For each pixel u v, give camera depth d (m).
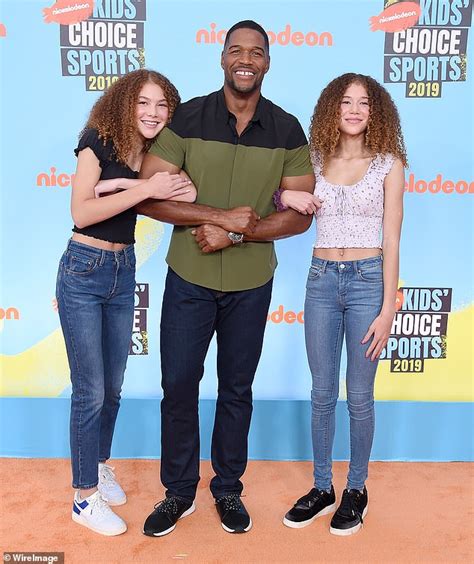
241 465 2.19
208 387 2.79
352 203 1.99
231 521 2.13
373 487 2.48
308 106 2.59
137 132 1.96
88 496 2.13
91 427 2.09
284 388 2.79
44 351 2.76
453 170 2.63
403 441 2.74
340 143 2.02
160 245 2.71
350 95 1.95
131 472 2.60
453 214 2.67
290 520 2.17
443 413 2.73
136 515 2.25
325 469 2.21
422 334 2.75
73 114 2.58
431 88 2.57
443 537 2.13
